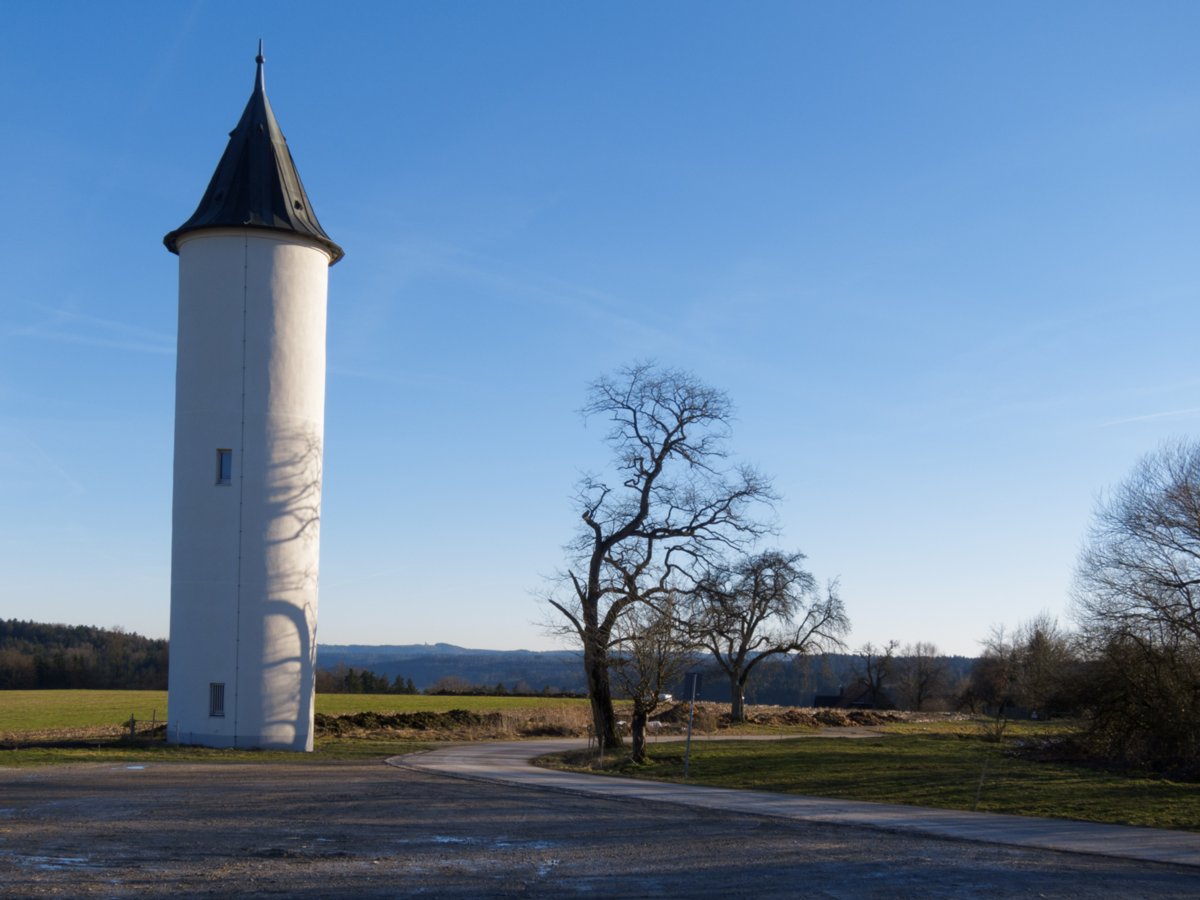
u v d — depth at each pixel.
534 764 30.61
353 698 78.31
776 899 11.77
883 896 12.04
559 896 11.66
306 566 32.84
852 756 34.03
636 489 39.62
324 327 34.47
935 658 108.81
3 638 111.62
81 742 31.98
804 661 67.19
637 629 32.53
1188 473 33.53
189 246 33.00
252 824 16.33
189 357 32.53
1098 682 33.28
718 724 57.38
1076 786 24.45
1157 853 15.35
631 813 19.19
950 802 21.56
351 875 12.51
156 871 12.38
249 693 31.42
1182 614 32.41
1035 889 12.59
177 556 32.09
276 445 32.34
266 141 34.22
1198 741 30.73
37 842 14.12
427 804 19.52
